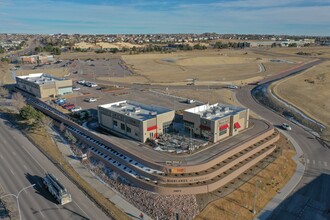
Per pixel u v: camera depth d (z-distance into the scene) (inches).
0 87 6102.4
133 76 7696.9
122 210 2357.3
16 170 2856.8
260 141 3373.5
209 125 3152.1
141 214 2278.5
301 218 2314.2
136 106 3754.9
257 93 5979.3
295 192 2659.9
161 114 3312.0
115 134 3457.2
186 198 2448.3
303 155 3405.5
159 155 2864.2
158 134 3336.6
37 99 4970.5
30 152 3248.0
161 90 6092.5
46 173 2815.0
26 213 2222.0
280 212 2383.1
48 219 2164.1
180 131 3489.2
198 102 5123.0
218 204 2420.0
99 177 2844.5
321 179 2886.3
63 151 3373.5
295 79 7175.2
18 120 4200.3
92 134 3440.0
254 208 2389.3
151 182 2546.8
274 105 5147.6
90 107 4623.5
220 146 3061.0
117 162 2942.9
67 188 2573.8
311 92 5984.3
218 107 3649.1
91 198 2445.9
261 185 2711.6
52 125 4126.5
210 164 2701.8
